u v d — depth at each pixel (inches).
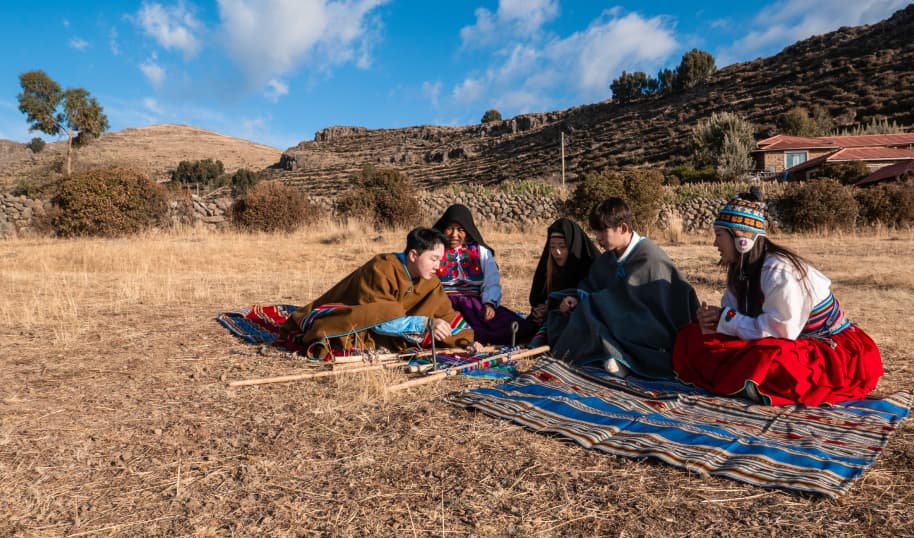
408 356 185.2
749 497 95.6
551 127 4092.0
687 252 567.5
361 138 5753.0
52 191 752.3
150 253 499.2
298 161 4227.4
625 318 170.7
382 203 826.8
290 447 116.2
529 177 2561.5
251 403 142.0
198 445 117.2
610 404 138.6
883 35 3063.5
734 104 2886.3
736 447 113.2
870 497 94.8
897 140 1800.0
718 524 88.0
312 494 97.5
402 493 97.9
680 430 121.6
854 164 1547.7
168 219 760.3
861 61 2800.2
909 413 134.0
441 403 142.2
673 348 164.9
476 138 4662.9
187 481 101.8
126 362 177.6
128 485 100.5
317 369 171.6
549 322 195.0
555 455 112.3
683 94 3587.6
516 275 419.5
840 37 3378.4
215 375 165.3
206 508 92.9
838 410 134.8
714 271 409.7
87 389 151.6
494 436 121.4
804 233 813.2
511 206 907.4
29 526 87.4
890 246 605.0
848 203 815.7
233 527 87.4
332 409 137.9
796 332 141.5
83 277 376.5
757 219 144.2
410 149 4655.5
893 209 824.3
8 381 157.2
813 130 2185.0
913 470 103.8
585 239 207.8
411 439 120.0
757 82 3166.8
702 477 102.1
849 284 338.6
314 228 783.1
